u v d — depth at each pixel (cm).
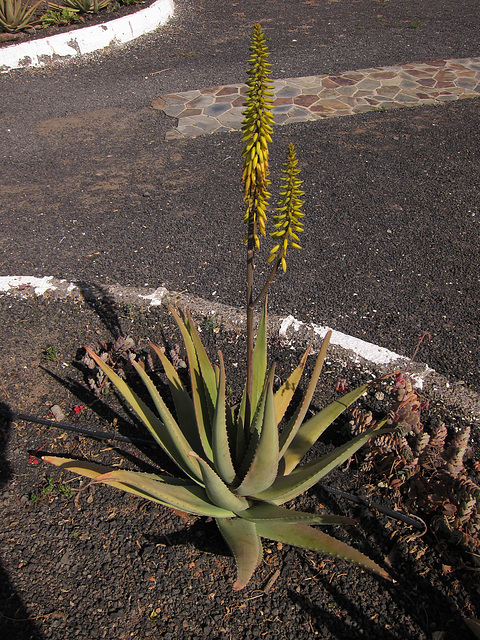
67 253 565
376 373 407
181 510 296
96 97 984
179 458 308
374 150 763
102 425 379
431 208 626
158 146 802
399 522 317
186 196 668
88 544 306
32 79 1070
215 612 278
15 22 1166
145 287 507
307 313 472
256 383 318
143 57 1166
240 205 645
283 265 223
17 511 322
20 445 365
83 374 421
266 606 281
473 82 997
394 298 490
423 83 1001
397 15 1395
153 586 287
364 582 291
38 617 273
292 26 1335
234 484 296
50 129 867
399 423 330
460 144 770
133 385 411
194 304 477
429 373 401
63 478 343
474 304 480
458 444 301
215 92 984
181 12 1446
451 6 1455
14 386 410
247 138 219
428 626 273
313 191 668
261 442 248
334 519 243
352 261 542
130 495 333
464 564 294
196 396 290
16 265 547
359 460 350
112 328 460
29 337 454
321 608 280
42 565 295
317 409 384
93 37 1173
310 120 866
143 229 604
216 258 552
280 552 305
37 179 721
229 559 300
